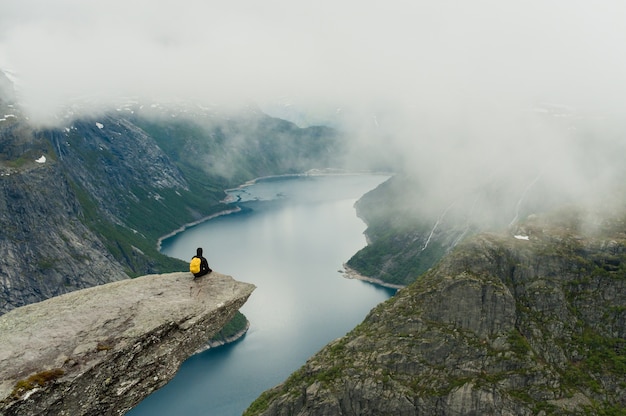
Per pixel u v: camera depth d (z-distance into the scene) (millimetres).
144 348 37656
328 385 150625
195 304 42031
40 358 34375
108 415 35906
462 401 136000
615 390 132875
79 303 40625
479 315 150625
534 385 135500
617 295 149125
